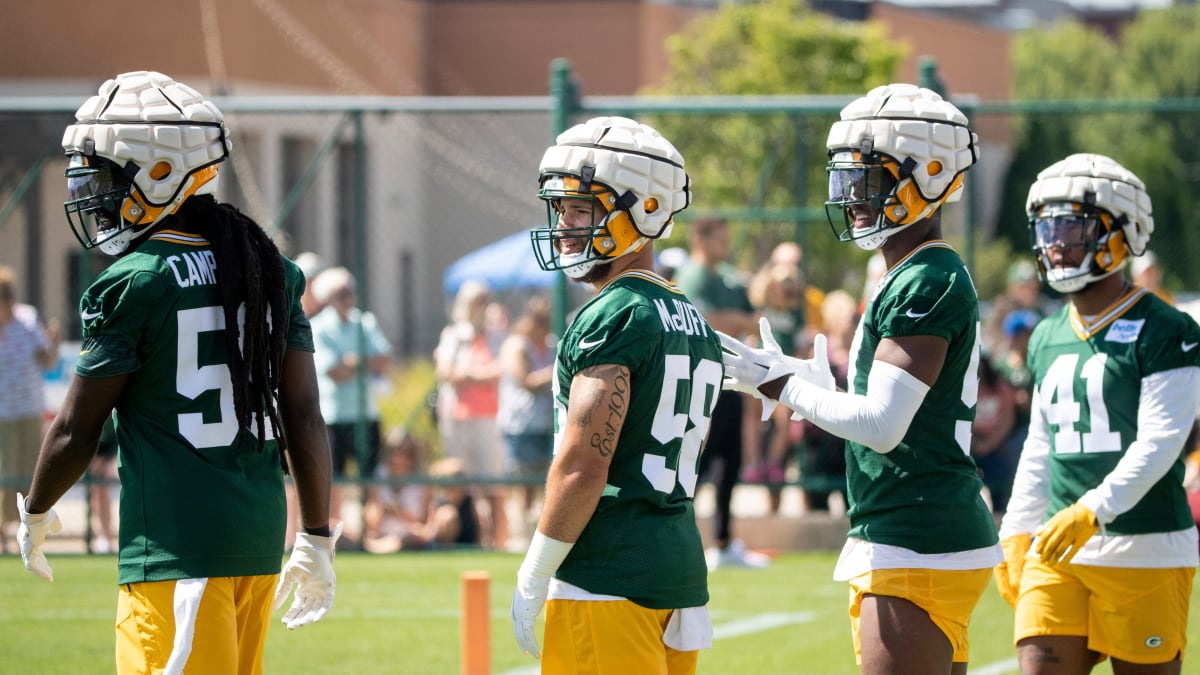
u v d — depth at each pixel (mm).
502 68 99438
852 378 16359
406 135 84562
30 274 55438
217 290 15398
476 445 44125
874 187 16219
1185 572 18578
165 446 15102
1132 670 18484
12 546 40656
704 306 37656
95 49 80312
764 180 46125
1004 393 40156
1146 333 18453
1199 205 61531
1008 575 19703
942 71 121688
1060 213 18750
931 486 15875
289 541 39375
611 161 15039
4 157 49938
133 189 15281
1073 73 170250
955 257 16109
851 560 16312
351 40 90625
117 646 15203
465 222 85688
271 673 26578
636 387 14719
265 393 15570
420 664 27281
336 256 82312
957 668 16359
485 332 46219
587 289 51656
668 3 101375
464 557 39812
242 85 82375
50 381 48094
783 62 83625
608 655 14570
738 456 37750
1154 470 17812
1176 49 166250
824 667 27031
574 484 14414
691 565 14992
